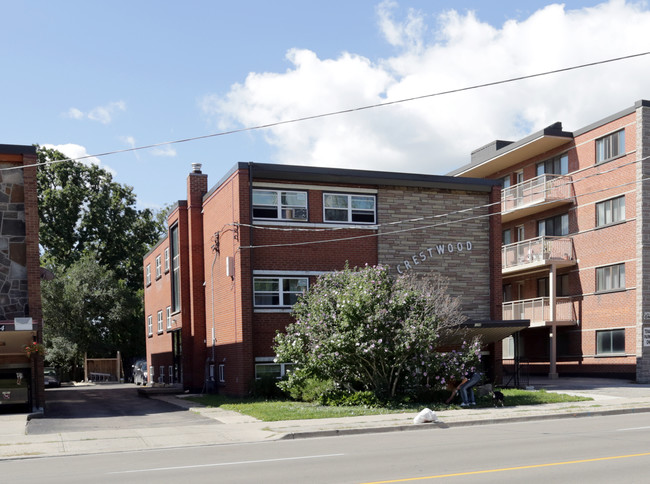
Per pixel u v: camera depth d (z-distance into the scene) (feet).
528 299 124.98
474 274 93.97
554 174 121.80
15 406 72.90
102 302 173.06
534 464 33.81
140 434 51.72
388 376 69.56
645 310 103.19
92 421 62.23
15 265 75.10
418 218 92.27
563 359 121.90
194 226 104.17
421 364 67.00
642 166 104.32
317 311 71.00
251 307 83.41
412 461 35.60
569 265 120.06
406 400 67.00
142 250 203.41
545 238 127.03
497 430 50.19
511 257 129.80
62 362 176.04
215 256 95.55
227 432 52.06
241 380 82.53
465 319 81.20
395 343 65.82
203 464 37.11
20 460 42.11
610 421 54.80
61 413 71.97
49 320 168.96
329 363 68.13
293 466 35.22
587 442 41.63
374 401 66.59
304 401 74.49
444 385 71.67
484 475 31.04
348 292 68.49
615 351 109.29
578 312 118.21
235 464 36.68
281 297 84.99
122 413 71.00
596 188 114.52
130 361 183.73
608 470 31.73
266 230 85.25
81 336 172.35
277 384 75.66
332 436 49.90
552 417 58.85
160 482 31.50
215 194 96.27
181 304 106.22
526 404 67.46
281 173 85.66
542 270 126.52
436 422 54.19
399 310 66.95
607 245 111.65
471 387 66.74
